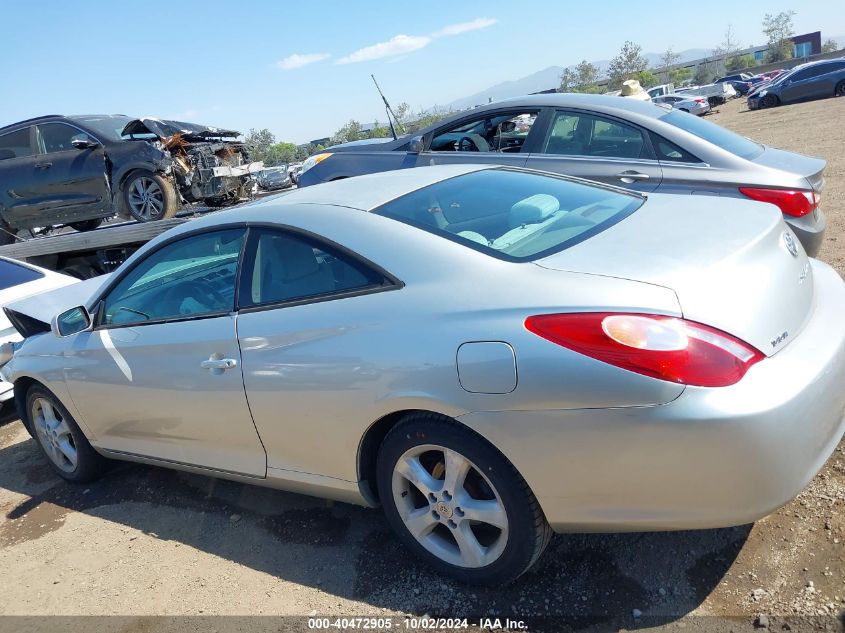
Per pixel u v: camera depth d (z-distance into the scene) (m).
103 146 8.74
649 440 2.01
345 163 7.05
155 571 3.08
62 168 8.87
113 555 3.28
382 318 2.47
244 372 2.87
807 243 4.37
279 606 2.68
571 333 2.09
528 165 5.61
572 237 2.59
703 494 2.03
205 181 9.10
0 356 4.17
